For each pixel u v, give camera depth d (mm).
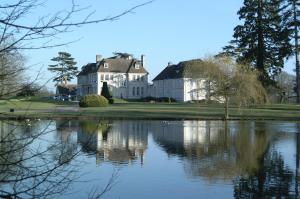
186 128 37594
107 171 17000
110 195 13297
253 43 60656
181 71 90312
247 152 23250
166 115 49906
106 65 100750
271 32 60125
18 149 4633
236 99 45094
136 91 101812
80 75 109438
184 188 14625
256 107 57625
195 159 20719
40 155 6539
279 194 14039
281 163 19766
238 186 15047
